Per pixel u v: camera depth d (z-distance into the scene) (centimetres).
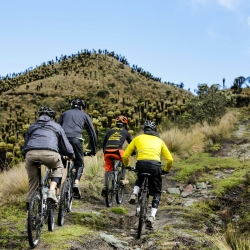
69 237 484
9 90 10300
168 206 709
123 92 11381
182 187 884
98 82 11388
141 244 511
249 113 2870
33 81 11800
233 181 841
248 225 581
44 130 475
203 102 2125
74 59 14525
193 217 640
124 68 13788
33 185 469
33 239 441
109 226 591
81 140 590
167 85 13300
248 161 1111
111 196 697
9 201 648
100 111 4428
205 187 848
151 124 584
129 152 572
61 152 504
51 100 9262
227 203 733
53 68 13850
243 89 3834
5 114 7831
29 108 8650
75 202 691
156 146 554
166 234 542
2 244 453
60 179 524
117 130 707
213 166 1033
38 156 455
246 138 1611
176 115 2178
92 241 489
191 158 1177
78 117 599
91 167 907
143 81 12756
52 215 508
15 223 548
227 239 497
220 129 1733
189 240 511
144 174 531
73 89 10550
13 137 1883
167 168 569
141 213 517
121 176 744
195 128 1678
